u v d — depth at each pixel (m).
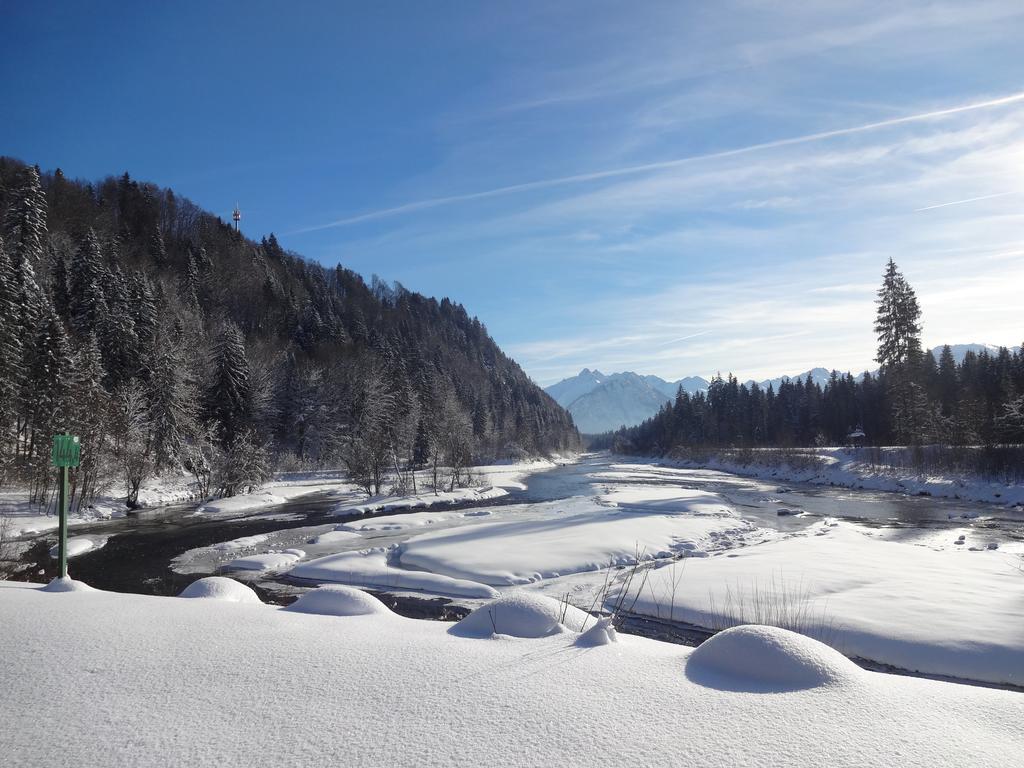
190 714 3.57
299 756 3.01
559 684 4.02
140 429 33.56
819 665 4.06
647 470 74.50
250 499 33.28
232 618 5.98
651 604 11.24
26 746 3.16
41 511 26.89
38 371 30.67
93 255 44.97
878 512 25.97
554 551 16.64
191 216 98.94
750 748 3.04
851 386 78.56
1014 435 37.59
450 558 16.28
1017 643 8.23
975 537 18.72
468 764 2.90
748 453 65.75
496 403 123.56
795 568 12.99
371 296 129.50
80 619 5.86
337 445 58.22
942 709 3.57
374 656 4.70
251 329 74.69
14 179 55.53
